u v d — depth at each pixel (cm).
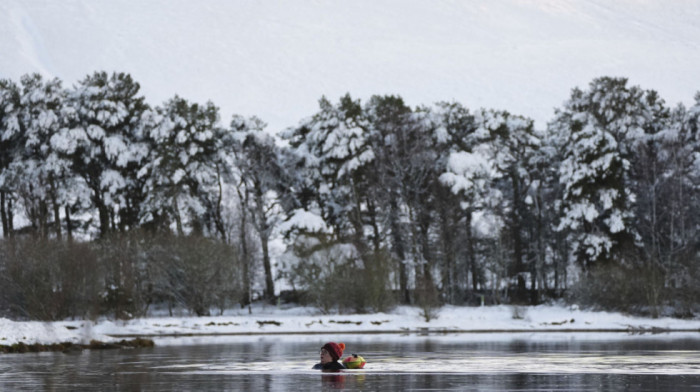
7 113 8469
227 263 6850
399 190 8406
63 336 4181
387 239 8269
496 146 8519
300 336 5369
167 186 8244
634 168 8231
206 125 8531
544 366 2622
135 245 6838
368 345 4072
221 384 2159
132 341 4238
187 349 3850
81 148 8531
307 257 6925
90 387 2125
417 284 6512
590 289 7025
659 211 8044
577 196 7881
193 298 6750
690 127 8294
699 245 7794
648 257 7581
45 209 8231
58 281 6100
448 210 8056
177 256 6781
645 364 2683
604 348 3634
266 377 2342
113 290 6316
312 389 2016
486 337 4994
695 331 5928
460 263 8438
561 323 6338
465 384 2092
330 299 6762
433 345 4019
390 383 2141
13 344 3797
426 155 8231
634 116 8238
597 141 7775
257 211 8506
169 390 2030
